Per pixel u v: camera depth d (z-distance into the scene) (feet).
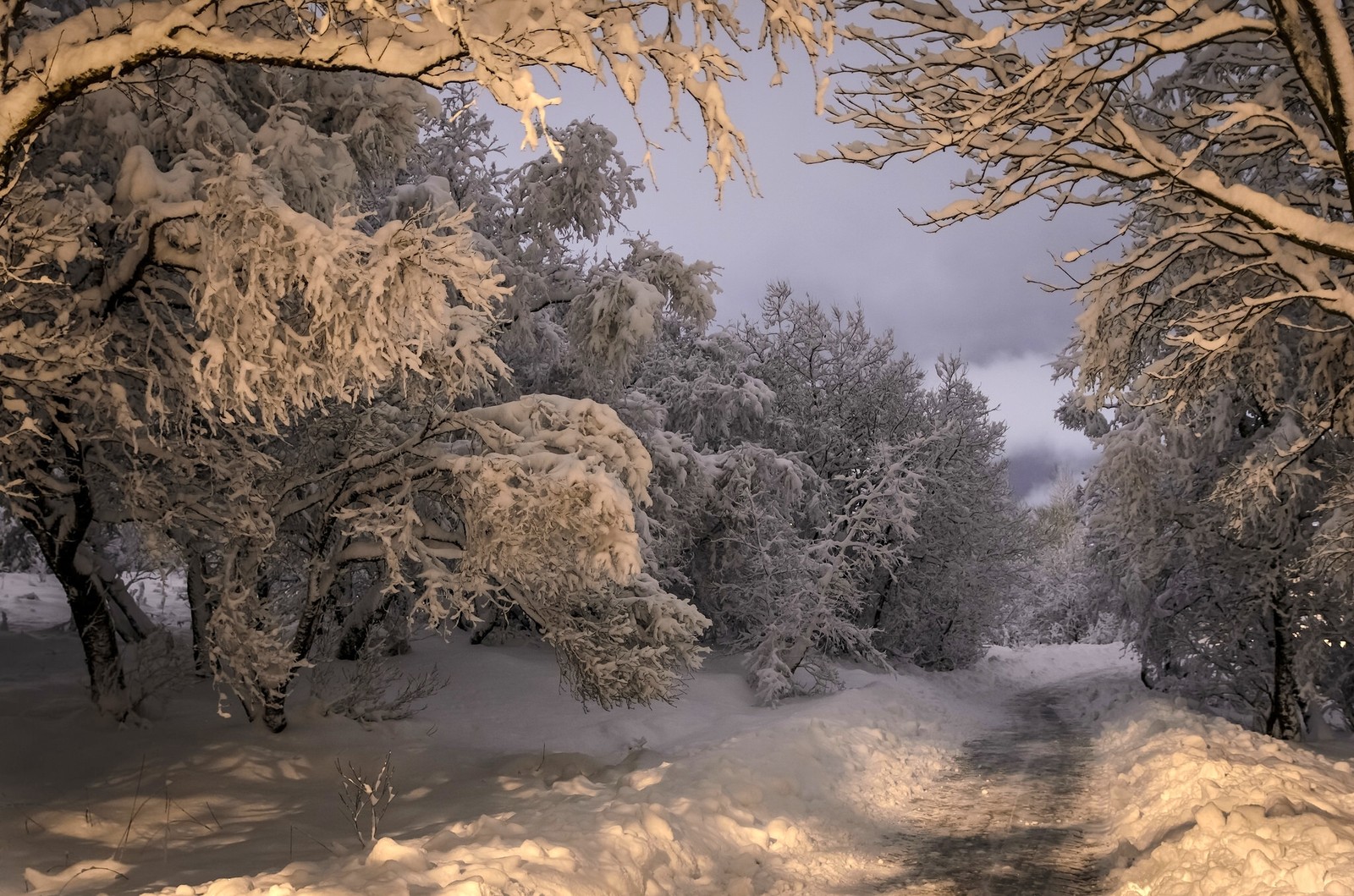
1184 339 24.57
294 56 15.39
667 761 33.63
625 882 19.30
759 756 34.42
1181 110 26.12
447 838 20.72
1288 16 19.88
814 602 67.46
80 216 24.75
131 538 46.78
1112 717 58.34
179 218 25.17
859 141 24.26
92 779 30.66
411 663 54.08
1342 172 21.95
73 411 28.27
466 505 33.71
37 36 16.39
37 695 38.78
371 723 40.93
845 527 83.56
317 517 38.68
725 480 69.05
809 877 22.62
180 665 39.65
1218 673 69.67
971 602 92.68
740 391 74.59
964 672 96.43
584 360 50.42
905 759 41.34
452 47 15.21
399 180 57.98
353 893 15.80
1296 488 47.98
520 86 13.57
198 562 38.55
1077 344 61.31
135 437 27.37
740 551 71.05
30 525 33.37
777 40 16.70
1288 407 33.88
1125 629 77.97
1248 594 59.00
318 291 20.95
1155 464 58.80
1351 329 30.04
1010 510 98.02
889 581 88.63
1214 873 18.60
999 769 40.88
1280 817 21.57
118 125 28.48
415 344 25.73
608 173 52.85
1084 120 21.65
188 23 15.08
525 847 19.02
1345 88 19.29
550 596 37.58
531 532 31.91
